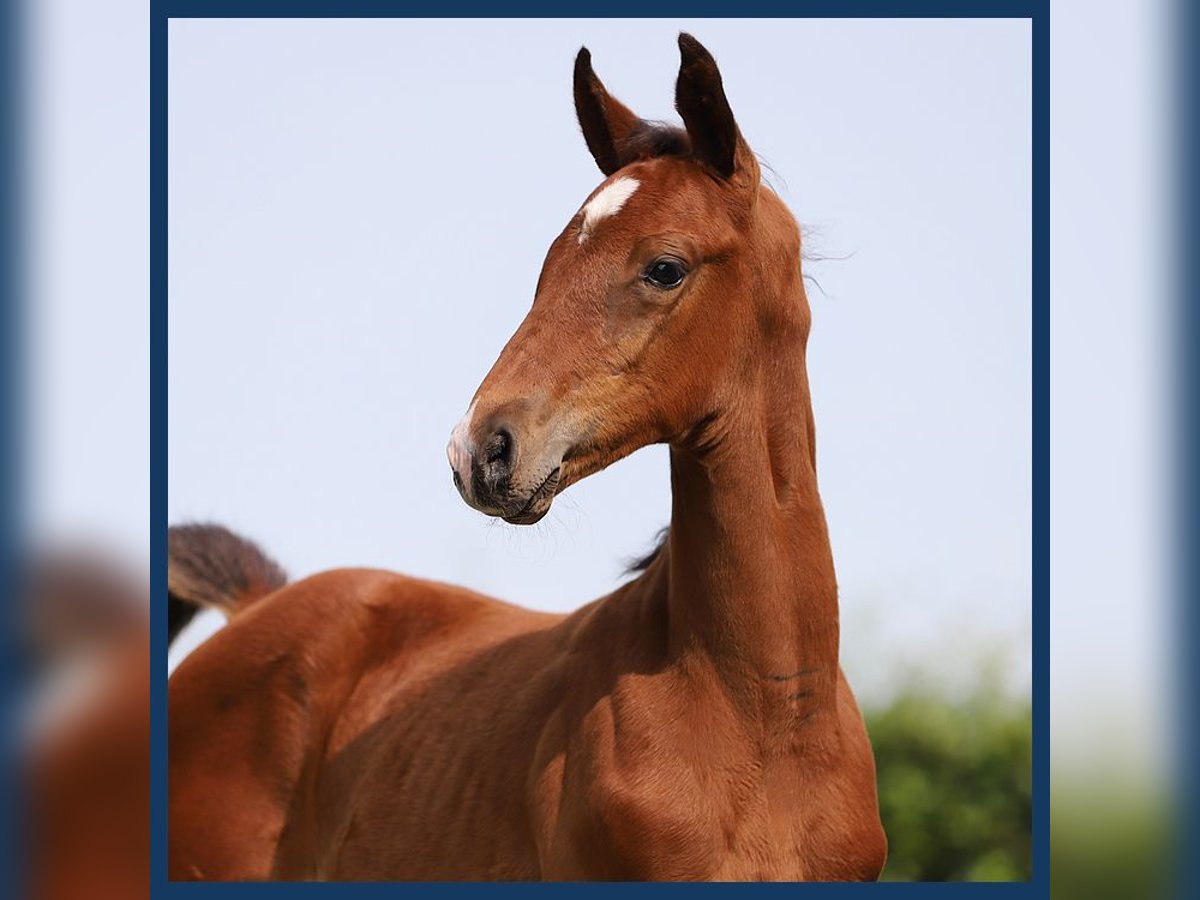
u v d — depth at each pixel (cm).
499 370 712
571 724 782
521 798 801
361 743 945
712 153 743
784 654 748
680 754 739
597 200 741
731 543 741
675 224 725
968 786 1936
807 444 777
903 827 1900
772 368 766
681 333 727
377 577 1041
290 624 1021
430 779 872
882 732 1986
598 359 716
